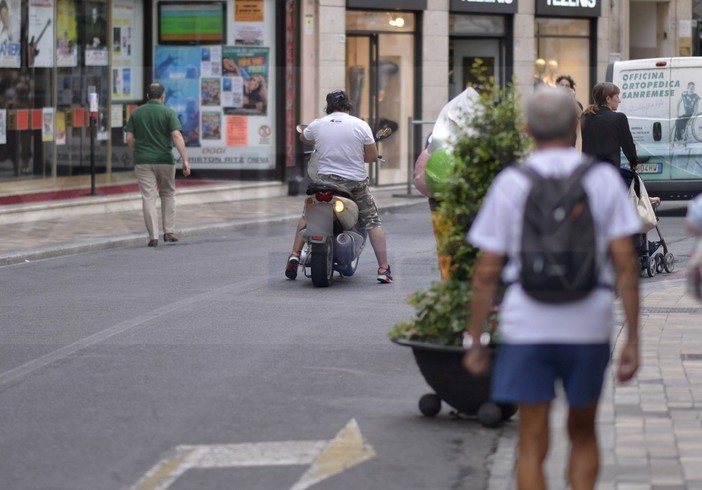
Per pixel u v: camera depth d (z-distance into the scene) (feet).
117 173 181.47
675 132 157.79
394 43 205.05
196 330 86.38
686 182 157.89
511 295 41.93
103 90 180.24
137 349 79.97
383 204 132.87
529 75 221.66
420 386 69.31
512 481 52.08
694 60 156.76
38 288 107.24
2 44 164.14
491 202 41.63
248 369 73.82
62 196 165.78
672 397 64.54
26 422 62.18
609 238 41.34
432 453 56.24
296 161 170.81
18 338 84.12
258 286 106.52
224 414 63.41
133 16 185.57
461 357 59.36
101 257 128.67
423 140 135.03
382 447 57.31
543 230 40.55
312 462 55.01
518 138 59.67
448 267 60.75
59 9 173.06
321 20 192.95
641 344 78.38
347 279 109.91
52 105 171.63
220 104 184.14
